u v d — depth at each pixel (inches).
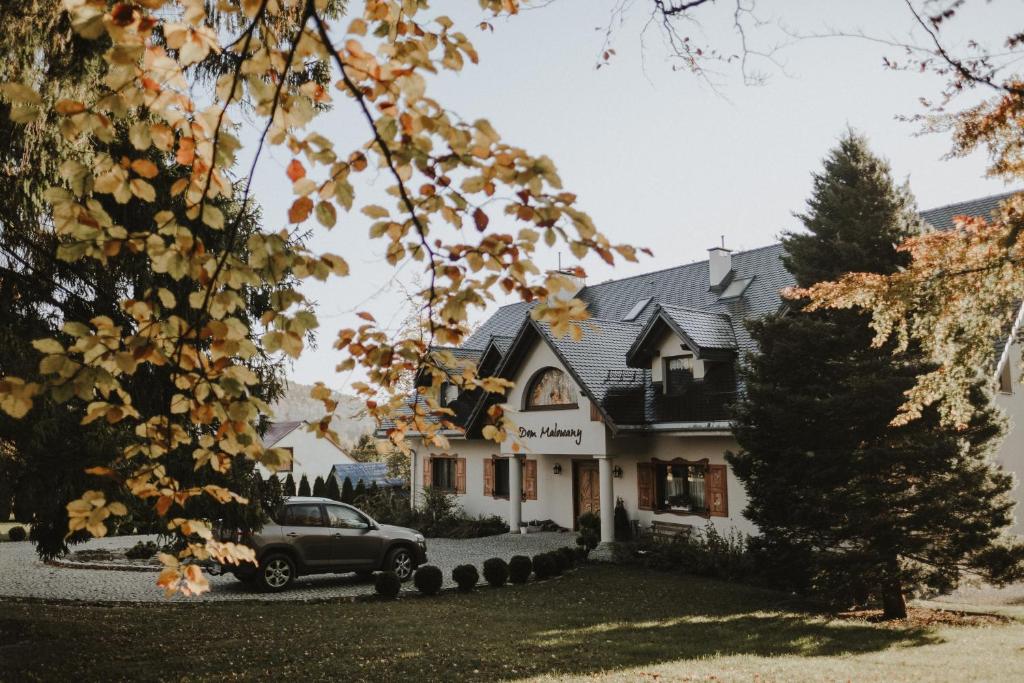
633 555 713.6
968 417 366.0
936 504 457.4
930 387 362.3
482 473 1026.7
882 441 493.4
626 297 1061.1
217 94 95.6
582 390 765.3
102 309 309.3
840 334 510.6
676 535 704.4
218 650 363.9
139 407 342.6
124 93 90.5
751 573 568.7
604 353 830.5
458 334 126.9
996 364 490.6
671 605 522.3
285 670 327.9
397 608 502.0
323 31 92.9
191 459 351.6
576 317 115.5
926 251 340.8
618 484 833.5
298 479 1948.8
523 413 861.2
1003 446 762.8
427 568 565.9
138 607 494.3
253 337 364.5
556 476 926.4
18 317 309.4
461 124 90.6
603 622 454.3
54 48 263.9
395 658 350.0
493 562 601.6
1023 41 164.1
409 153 92.9
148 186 96.8
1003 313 348.8
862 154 534.3
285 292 100.0
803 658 364.5
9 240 285.7
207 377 101.0
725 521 711.1
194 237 99.0
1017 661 360.5
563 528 907.4
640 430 753.0
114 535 999.0
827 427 501.0
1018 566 469.7
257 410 104.5
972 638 426.9
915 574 475.5
